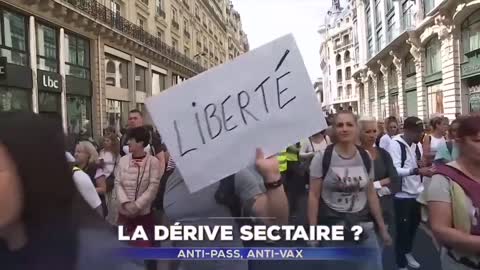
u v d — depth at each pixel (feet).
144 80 126.21
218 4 262.88
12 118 4.15
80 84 84.33
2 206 3.91
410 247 18.20
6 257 4.12
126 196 14.26
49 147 4.16
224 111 8.43
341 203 11.34
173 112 8.43
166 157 17.94
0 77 57.31
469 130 8.84
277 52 8.41
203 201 8.57
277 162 8.53
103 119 93.04
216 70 8.47
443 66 107.14
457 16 96.32
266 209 8.58
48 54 73.87
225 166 8.40
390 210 15.99
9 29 63.10
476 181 8.95
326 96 408.26
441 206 9.05
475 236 8.69
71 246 4.22
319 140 20.88
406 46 141.90
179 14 166.61
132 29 110.63
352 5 280.10
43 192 4.08
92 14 86.33
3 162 3.96
